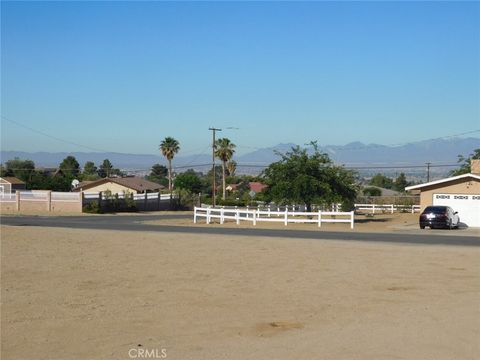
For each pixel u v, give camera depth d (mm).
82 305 13367
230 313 12633
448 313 12664
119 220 51500
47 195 67000
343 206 59344
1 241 26938
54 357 9391
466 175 47094
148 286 15859
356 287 15867
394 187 147375
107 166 142375
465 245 27906
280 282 16594
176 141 100750
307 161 50781
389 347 9945
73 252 23328
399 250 25047
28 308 13008
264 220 44594
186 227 41406
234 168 127875
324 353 9586
